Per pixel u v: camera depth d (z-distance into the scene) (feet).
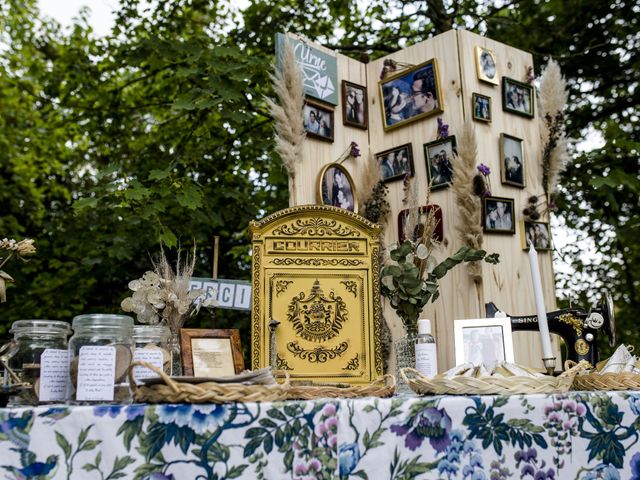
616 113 17.03
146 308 5.66
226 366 5.47
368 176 8.58
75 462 3.30
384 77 9.11
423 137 8.66
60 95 16.40
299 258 6.31
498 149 8.68
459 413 3.81
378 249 6.46
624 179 10.87
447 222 8.27
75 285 14.61
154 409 3.43
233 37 15.79
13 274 14.78
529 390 4.29
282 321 6.13
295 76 7.92
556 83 9.18
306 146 8.14
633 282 17.16
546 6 16.81
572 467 3.93
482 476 3.75
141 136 17.08
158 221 11.46
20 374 4.36
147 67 16.02
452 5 15.37
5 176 22.20
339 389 4.52
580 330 6.29
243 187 16.11
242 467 3.42
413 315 6.39
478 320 6.15
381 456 3.61
